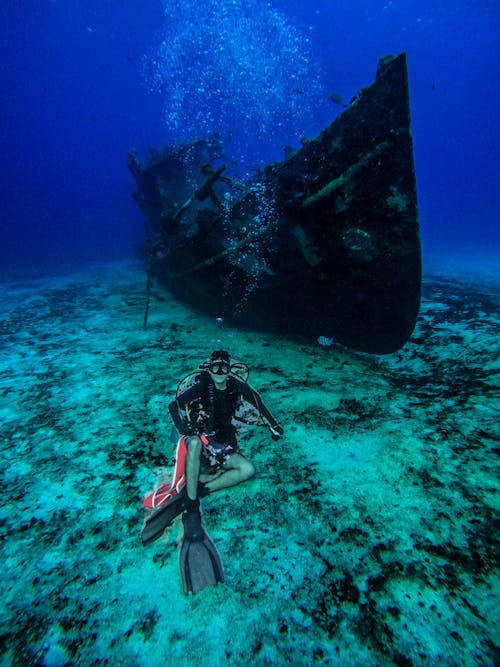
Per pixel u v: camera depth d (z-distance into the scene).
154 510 2.04
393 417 3.17
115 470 2.72
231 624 1.64
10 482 2.66
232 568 1.91
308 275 4.55
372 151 3.70
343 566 1.87
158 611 1.72
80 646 1.58
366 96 3.69
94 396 3.91
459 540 1.95
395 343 4.67
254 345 5.34
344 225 4.03
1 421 3.52
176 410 2.18
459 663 1.42
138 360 4.89
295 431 3.08
